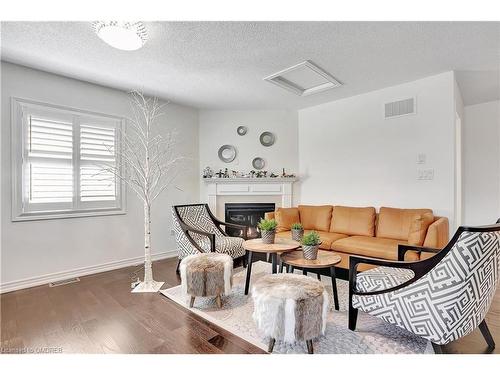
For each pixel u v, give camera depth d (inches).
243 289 109.0
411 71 122.9
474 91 152.6
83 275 127.0
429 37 93.2
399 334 75.5
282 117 185.3
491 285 63.4
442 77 125.3
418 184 133.6
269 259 147.5
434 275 60.9
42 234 116.8
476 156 177.0
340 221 147.3
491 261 59.7
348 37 93.0
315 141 176.9
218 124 183.2
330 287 109.5
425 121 130.9
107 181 136.3
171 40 93.6
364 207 146.5
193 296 91.8
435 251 84.7
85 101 130.0
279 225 155.5
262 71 120.7
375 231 137.7
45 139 118.1
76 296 102.6
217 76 125.9
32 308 92.3
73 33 88.0
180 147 169.8
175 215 134.5
